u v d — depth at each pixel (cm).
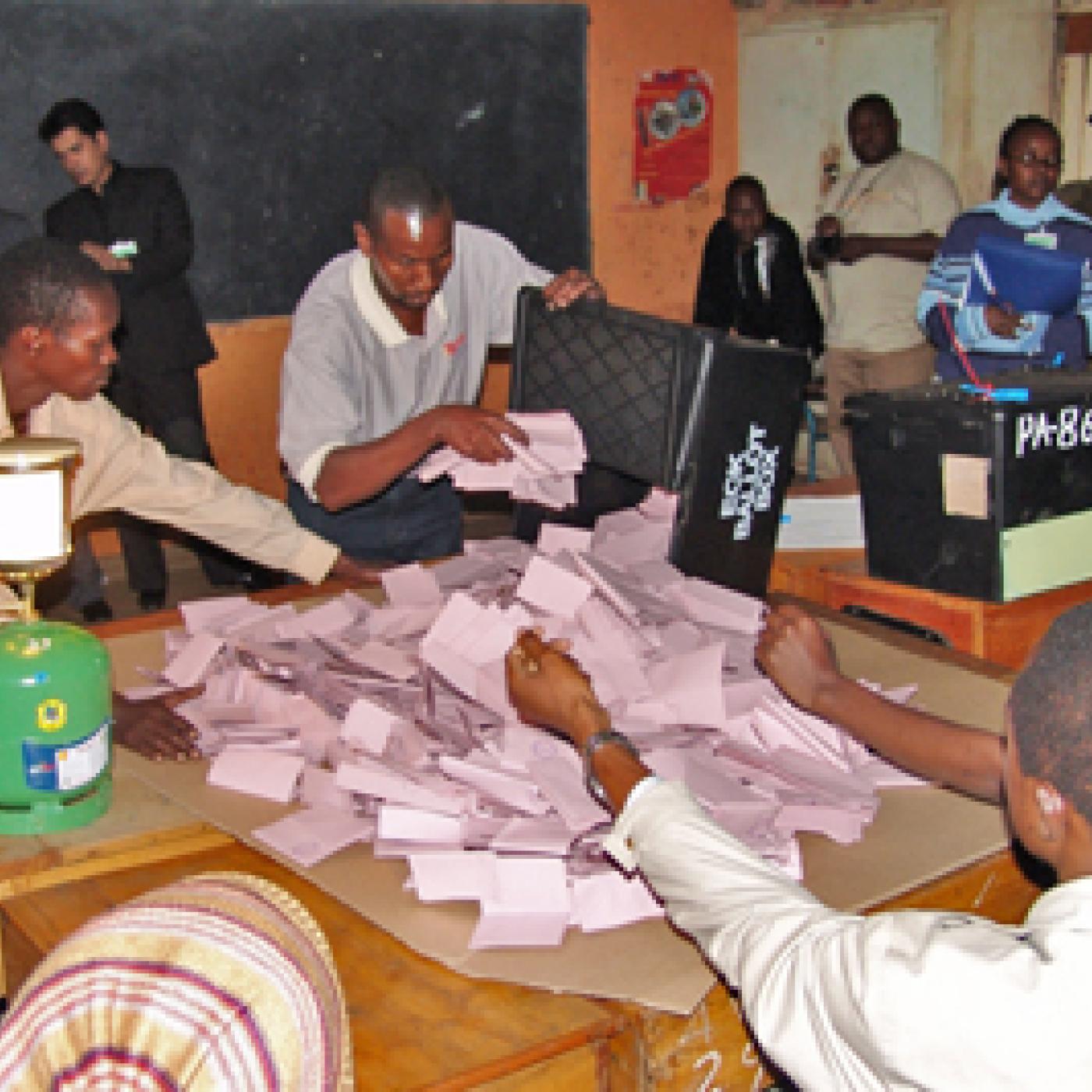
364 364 242
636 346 189
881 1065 87
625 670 157
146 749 161
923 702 175
